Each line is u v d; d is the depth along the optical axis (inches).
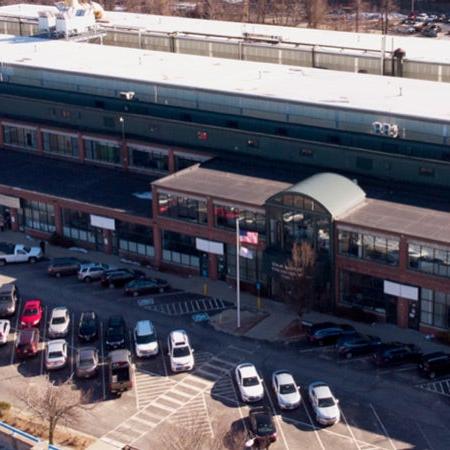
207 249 4222.4
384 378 3440.0
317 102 4534.9
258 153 4638.3
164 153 4896.7
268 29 6343.5
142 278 4237.2
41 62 5546.3
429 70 5260.8
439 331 3688.5
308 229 3870.6
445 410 3230.8
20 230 4936.0
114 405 3319.4
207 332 3818.9
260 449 3026.6
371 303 3850.9
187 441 2955.2
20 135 5452.8
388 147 4293.8
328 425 3154.5
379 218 3826.3
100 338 3804.1
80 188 4840.1
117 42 6451.8
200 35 6131.9
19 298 4175.7
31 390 3393.2
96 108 5123.0
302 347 3673.7
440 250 3592.5
